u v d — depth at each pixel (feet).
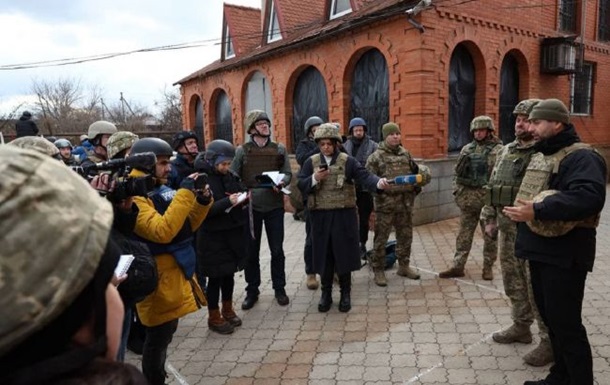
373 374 10.07
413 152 24.54
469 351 10.87
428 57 23.61
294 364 10.71
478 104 27.37
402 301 14.29
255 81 39.14
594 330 11.59
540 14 30.17
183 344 11.98
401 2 23.30
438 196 25.40
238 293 15.75
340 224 13.03
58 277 1.91
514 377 9.64
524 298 10.80
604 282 15.21
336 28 27.37
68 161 16.35
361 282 16.24
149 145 8.50
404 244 16.31
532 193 8.23
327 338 11.98
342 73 28.58
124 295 6.27
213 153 11.84
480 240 21.47
